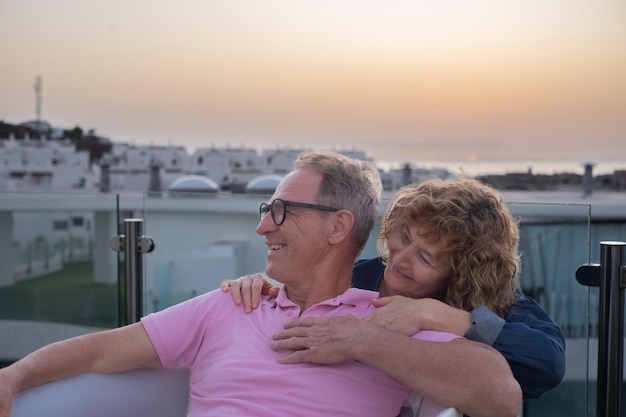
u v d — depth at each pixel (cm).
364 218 172
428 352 143
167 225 291
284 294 176
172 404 176
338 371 157
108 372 168
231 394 163
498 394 138
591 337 237
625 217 318
